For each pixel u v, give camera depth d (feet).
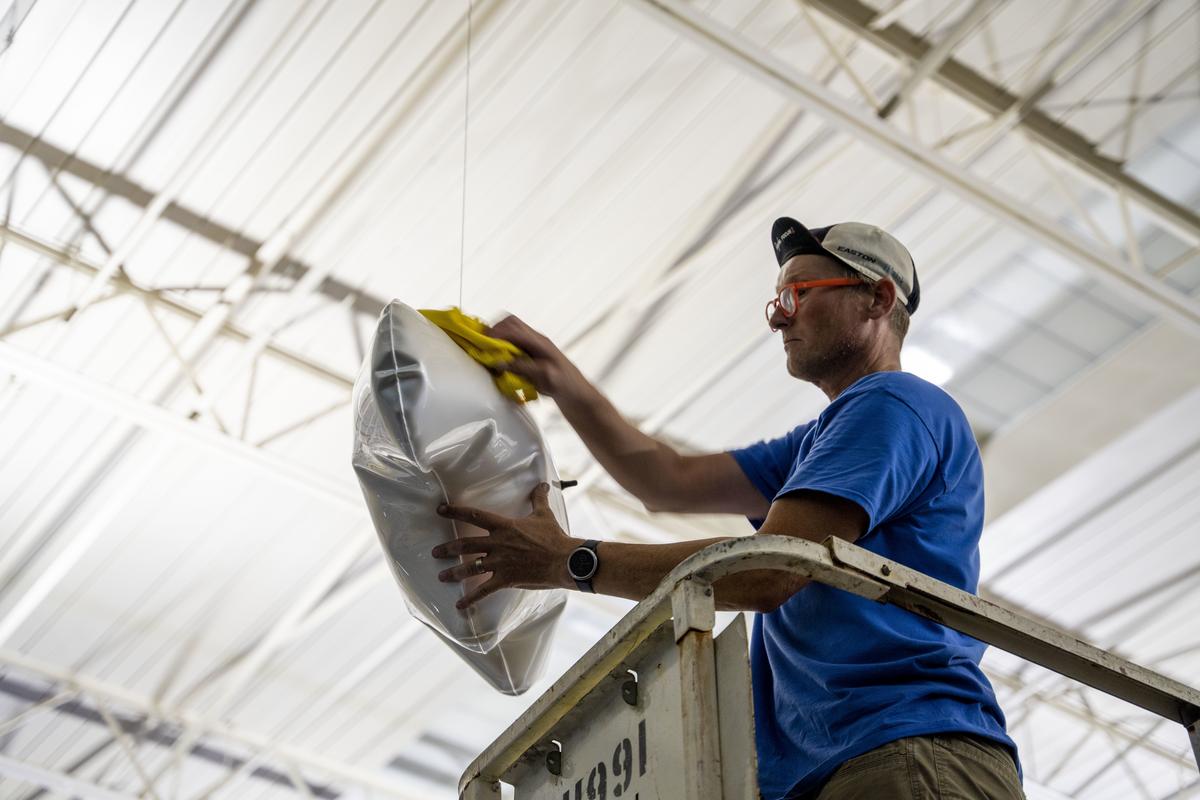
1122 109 27.27
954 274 30.40
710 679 4.74
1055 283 30.71
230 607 35.24
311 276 27.66
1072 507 34.40
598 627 37.29
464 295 28.35
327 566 34.09
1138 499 34.27
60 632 35.83
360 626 36.32
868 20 25.02
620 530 34.01
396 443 7.43
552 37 23.99
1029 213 24.71
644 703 5.14
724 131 26.13
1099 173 28.07
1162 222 28.66
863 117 23.15
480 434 7.52
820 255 7.74
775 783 6.03
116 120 24.80
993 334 32.07
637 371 30.37
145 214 26.32
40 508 32.12
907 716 5.71
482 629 7.54
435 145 25.50
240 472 31.50
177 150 25.34
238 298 27.76
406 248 27.37
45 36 23.34
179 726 38.47
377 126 25.09
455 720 39.70
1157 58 26.43
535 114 25.26
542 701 5.49
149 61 23.82
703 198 27.27
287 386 29.71
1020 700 40.50
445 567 7.43
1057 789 43.29
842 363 7.57
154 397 29.58
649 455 8.51
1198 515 34.91
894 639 6.00
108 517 30.86
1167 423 32.09
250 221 26.63
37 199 26.03
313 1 23.02
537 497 7.50
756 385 31.27
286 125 24.97
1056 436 33.42
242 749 39.63
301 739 39.68
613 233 27.55
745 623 4.74
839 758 5.74
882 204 28.43
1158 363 31.76
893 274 7.66
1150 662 39.83
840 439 6.24
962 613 5.13
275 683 37.76
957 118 27.17
